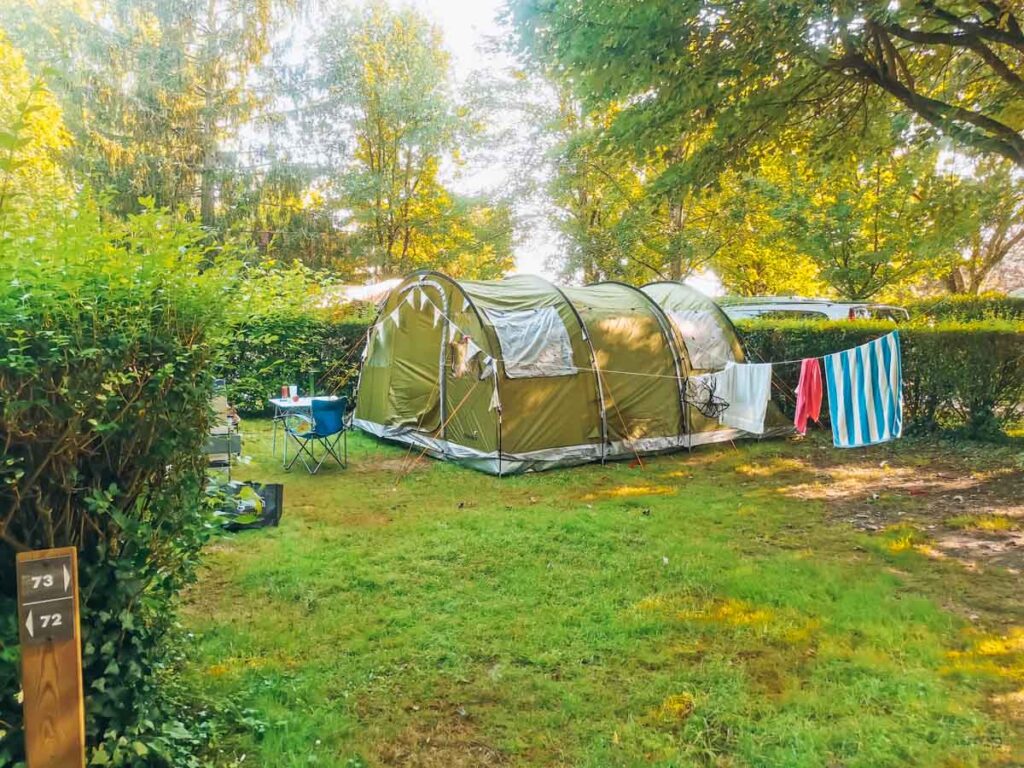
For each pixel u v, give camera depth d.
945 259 16.42
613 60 6.90
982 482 6.88
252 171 17.59
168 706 2.54
